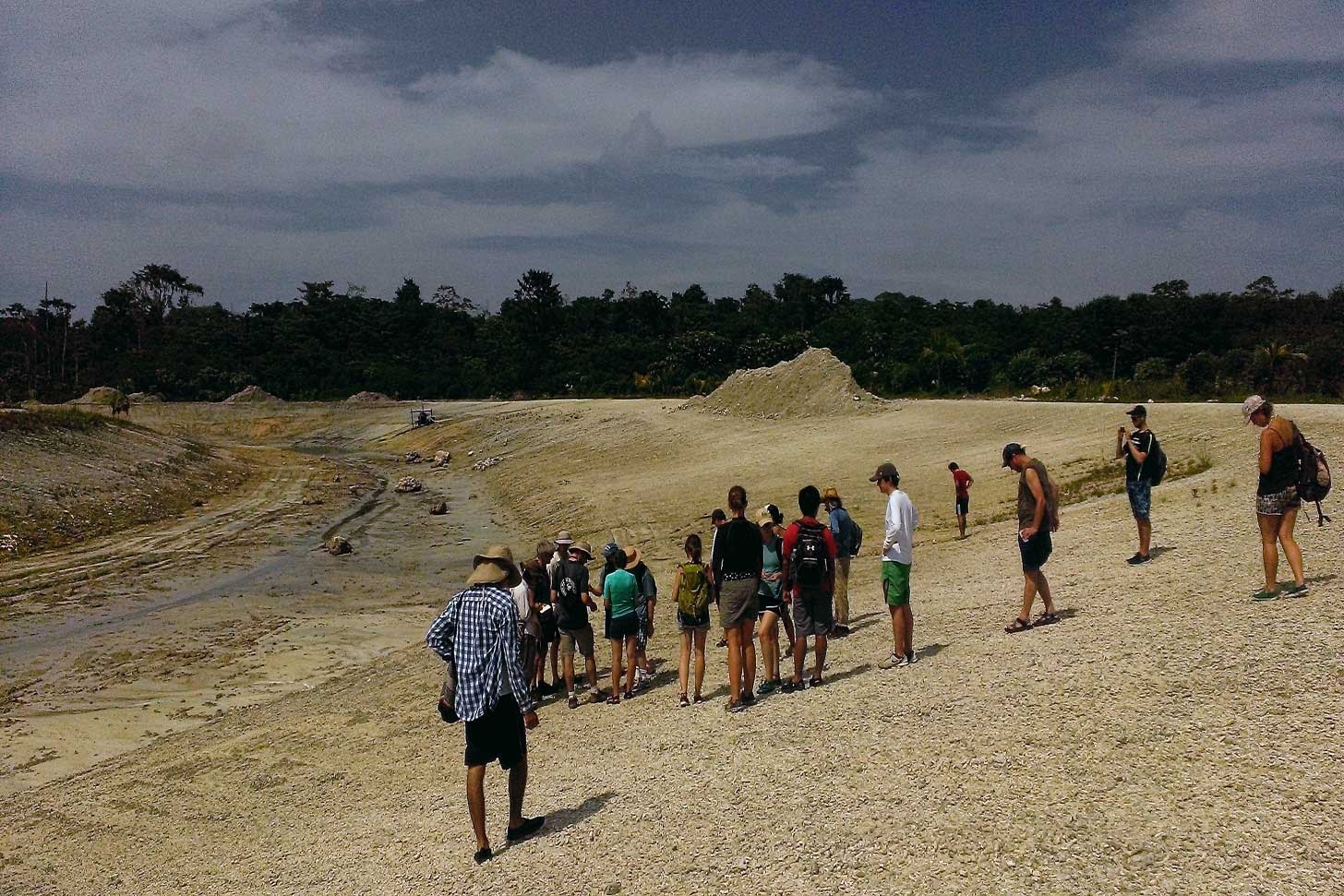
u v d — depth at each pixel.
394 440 69.75
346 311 124.06
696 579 9.56
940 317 104.62
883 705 7.88
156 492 36.88
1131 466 11.55
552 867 5.93
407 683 13.98
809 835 5.68
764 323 116.62
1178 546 12.03
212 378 106.50
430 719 11.64
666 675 11.77
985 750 6.44
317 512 36.62
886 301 114.56
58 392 101.38
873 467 29.91
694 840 5.95
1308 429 19.17
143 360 112.12
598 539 26.67
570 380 99.88
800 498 9.10
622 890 5.44
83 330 125.38
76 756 12.84
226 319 128.00
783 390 48.81
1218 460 19.12
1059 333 82.06
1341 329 68.44
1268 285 81.38
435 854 6.74
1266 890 4.26
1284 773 5.30
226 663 17.22
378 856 6.96
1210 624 8.04
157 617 20.70
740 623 8.75
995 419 34.53
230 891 6.82
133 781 10.88
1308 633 7.27
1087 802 5.41
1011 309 103.81
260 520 34.22
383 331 119.94
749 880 5.25
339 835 7.76
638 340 111.25
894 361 82.25
